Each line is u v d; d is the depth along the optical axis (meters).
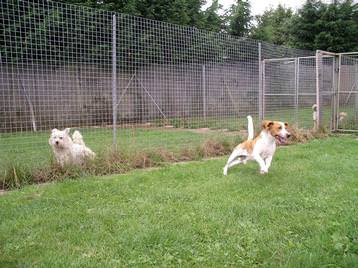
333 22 15.48
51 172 3.85
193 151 5.07
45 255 1.98
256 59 7.37
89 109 6.70
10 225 2.42
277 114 7.79
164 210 2.68
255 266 1.84
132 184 3.45
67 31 5.64
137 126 6.91
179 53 6.38
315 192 3.08
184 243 2.10
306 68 8.38
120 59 6.65
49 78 6.31
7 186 3.59
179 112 7.03
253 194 3.06
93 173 3.97
